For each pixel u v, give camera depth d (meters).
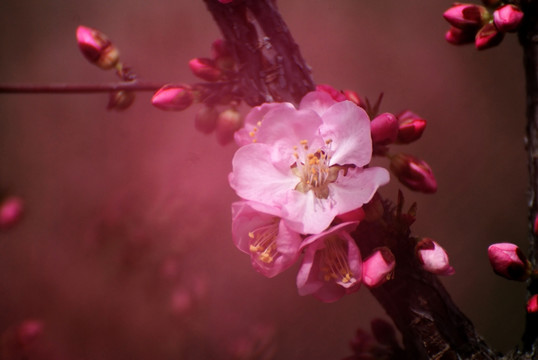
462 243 0.80
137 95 0.80
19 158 0.83
